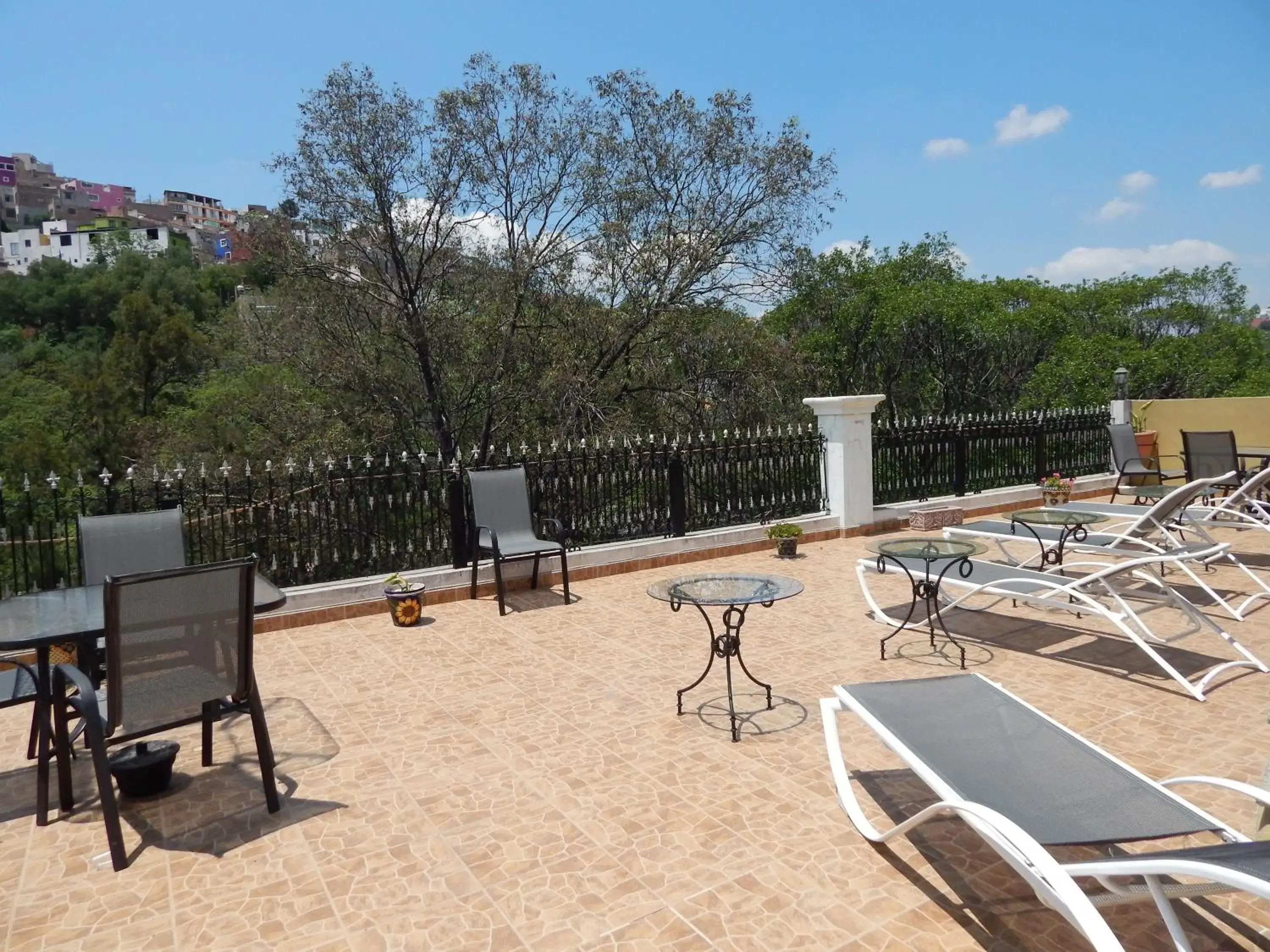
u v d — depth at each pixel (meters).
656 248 19.95
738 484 9.64
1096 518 6.56
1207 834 3.10
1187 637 5.71
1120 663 5.21
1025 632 5.98
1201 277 28.53
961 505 11.23
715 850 3.16
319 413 19.20
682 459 9.16
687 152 20.64
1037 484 12.44
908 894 2.83
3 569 6.03
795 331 24.23
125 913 2.91
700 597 4.38
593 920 2.75
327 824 3.49
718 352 19.75
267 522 7.01
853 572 8.27
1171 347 23.48
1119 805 2.48
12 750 4.52
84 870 3.21
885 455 10.84
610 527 8.77
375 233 18.56
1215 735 4.04
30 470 25.67
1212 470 9.34
